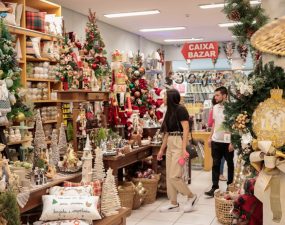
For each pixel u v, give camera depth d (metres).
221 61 15.86
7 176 2.64
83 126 4.29
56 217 2.76
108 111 5.07
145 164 5.54
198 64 16.34
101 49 5.05
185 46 7.16
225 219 4.02
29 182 2.87
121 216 3.21
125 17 9.69
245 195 2.35
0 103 3.26
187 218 4.33
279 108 2.00
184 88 7.64
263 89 2.07
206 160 7.10
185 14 9.31
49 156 3.50
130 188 4.42
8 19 5.25
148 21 10.30
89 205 2.82
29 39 5.86
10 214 2.22
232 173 5.13
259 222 2.27
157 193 5.38
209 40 14.34
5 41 3.58
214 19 10.00
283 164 1.88
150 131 5.53
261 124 2.03
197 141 7.24
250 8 2.27
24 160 3.40
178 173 4.47
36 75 6.04
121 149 4.48
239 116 2.09
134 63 5.89
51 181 3.18
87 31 5.06
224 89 5.06
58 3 8.01
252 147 2.03
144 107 5.77
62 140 4.02
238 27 2.29
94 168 3.46
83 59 4.89
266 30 1.34
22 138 4.22
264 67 2.12
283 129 1.98
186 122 4.39
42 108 6.14
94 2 7.95
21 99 3.77
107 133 4.57
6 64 3.55
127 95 5.37
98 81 4.95
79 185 3.12
